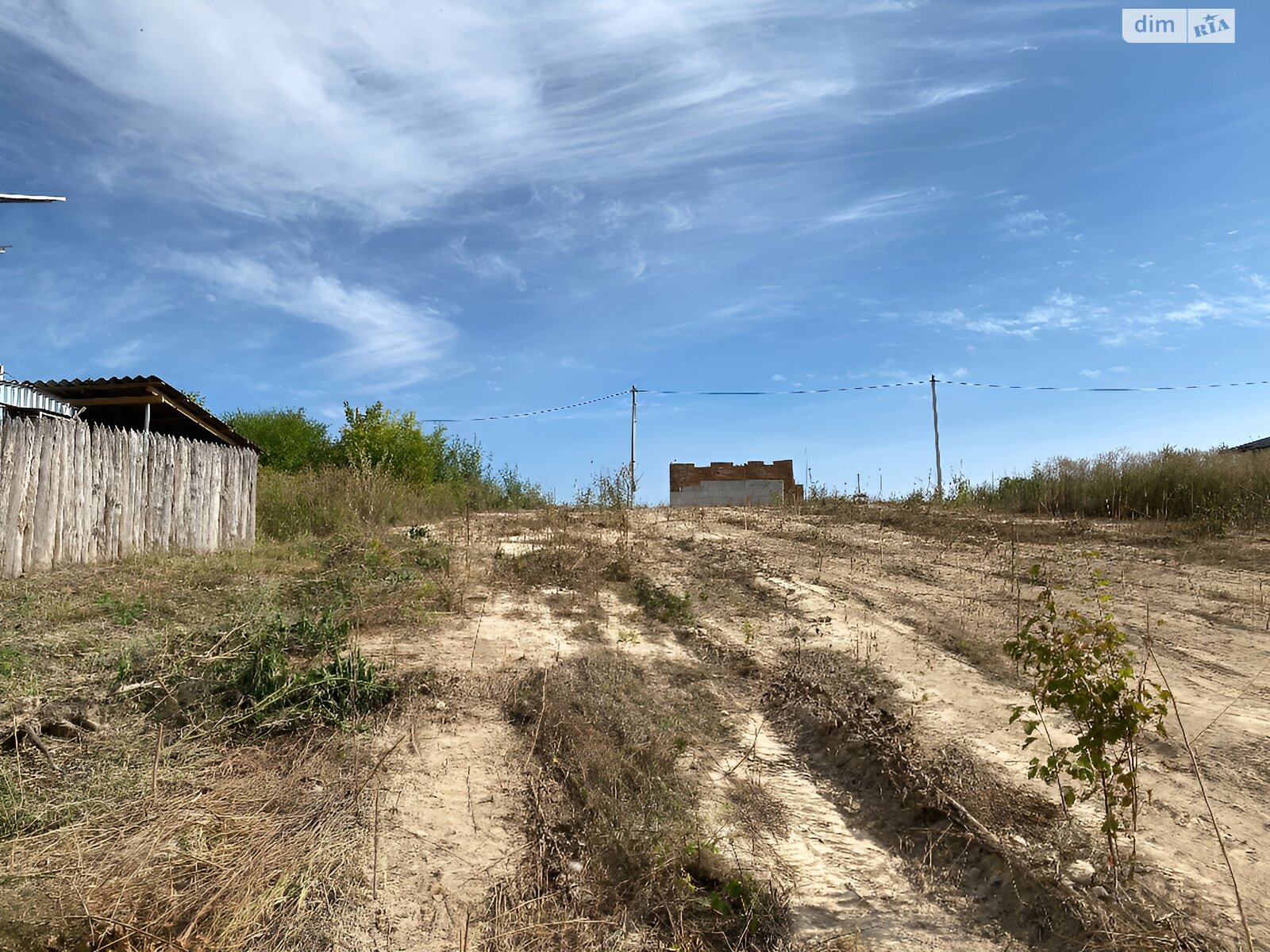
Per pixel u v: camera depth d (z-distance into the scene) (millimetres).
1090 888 3520
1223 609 7695
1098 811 4195
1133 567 9516
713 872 3895
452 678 5961
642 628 7730
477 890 3764
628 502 14891
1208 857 3789
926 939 3479
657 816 4238
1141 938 3219
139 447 10414
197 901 3578
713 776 4918
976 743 4961
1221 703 5566
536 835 4180
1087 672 3773
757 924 3570
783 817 4488
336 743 4988
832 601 8406
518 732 5277
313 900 3609
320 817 4211
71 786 4367
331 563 9945
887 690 5879
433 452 22984
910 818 4359
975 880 3818
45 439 9023
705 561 10641
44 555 9016
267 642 6418
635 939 3518
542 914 3629
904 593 8656
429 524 14891
